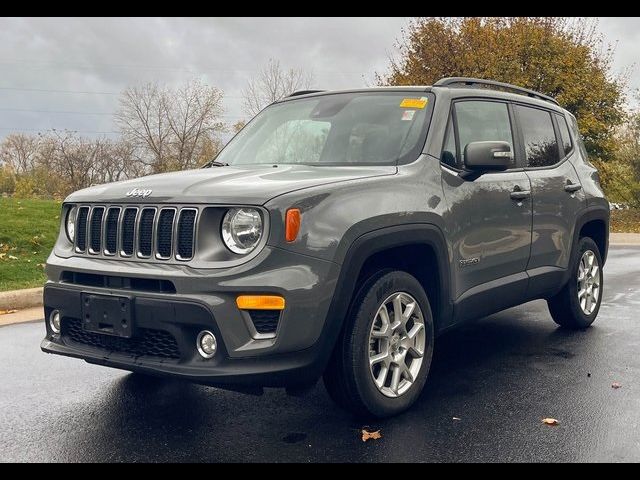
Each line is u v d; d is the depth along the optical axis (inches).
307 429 142.9
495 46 876.0
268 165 171.5
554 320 236.7
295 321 126.3
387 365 147.6
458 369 188.7
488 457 127.9
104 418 151.6
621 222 1026.1
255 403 160.4
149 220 137.3
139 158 2297.0
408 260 160.7
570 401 160.1
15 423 149.0
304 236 128.4
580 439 136.5
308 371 129.9
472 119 182.7
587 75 855.1
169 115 2219.5
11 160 2829.7
